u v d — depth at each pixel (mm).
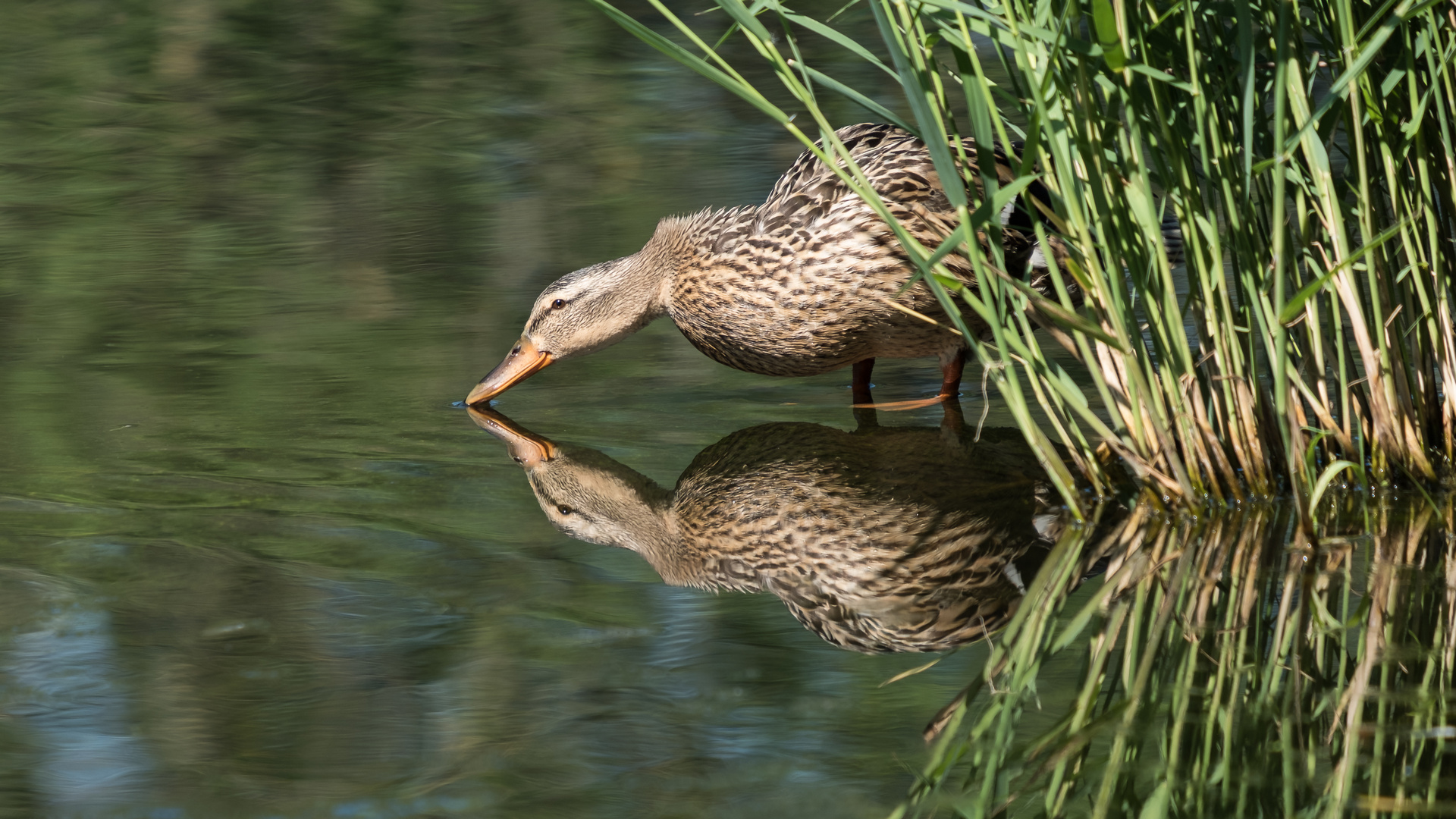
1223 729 5953
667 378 11930
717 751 5742
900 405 10969
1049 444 8414
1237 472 8758
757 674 6508
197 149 18469
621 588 7570
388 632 6883
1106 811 5344
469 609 7195
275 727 5898
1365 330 8641
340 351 11938
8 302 12969
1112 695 6289
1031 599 7426
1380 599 7215
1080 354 9914
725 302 11148
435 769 5570
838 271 10516
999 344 8156
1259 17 8477
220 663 6500
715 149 17891
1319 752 5754
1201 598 7320
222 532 8227
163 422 10258
